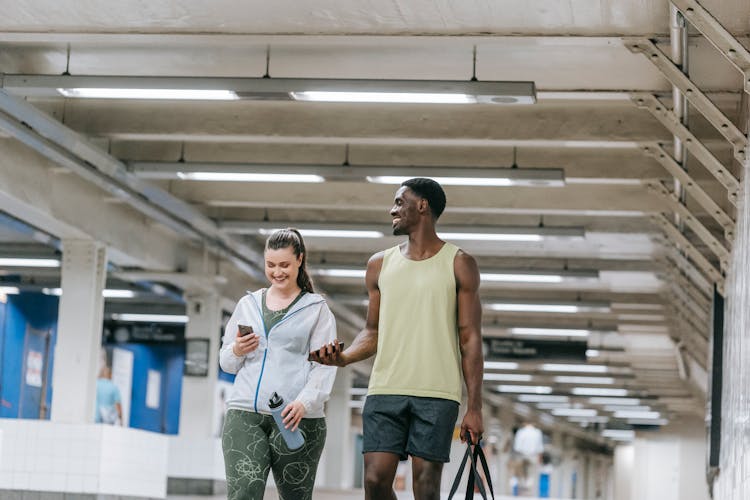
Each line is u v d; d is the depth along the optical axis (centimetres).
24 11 1061
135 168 1547
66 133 1384
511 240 2038
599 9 1002
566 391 4394
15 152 1584
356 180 1534
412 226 556
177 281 2220
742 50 939
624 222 1939
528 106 1422
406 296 546
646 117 1398
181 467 2380
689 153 1503
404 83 1107
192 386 2409
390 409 537
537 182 1497
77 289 1838
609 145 1439
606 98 1288
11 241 2205
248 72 1293
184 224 1920
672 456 4975
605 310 2573
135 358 3044
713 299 1578
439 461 531
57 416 1806
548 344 3083
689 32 1059
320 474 3516
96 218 1853
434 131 1432
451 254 551
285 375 564
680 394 4294
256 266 2331
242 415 564
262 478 556
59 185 1717
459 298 548
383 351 545
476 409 534
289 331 569
